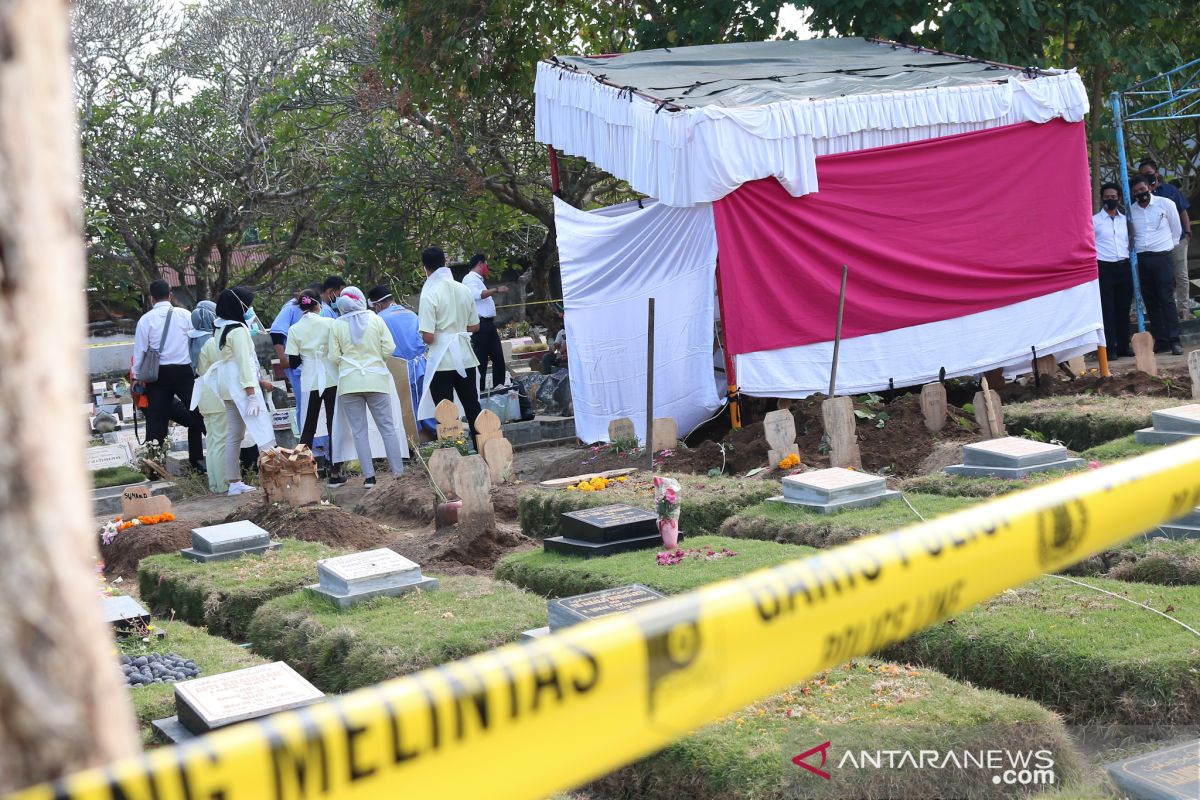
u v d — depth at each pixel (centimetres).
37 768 88
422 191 2500
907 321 1332
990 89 1340
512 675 113
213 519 1125
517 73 2247
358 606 745
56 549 88
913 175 1319
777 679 136
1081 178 1392
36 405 88
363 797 103
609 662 120
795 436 1134
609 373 1377
